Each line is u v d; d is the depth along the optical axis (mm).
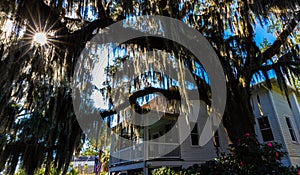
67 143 5004
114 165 10219
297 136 8680
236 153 3455
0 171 4449
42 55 3443
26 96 3938
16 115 4152
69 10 3461
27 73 3473
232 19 4379
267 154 3275
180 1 3812
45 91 4152
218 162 3666
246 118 4453
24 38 3180
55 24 3348
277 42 4836
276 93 9008
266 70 4977
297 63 4703
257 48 4715
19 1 2916
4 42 3051
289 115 9070
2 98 3434
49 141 4855
